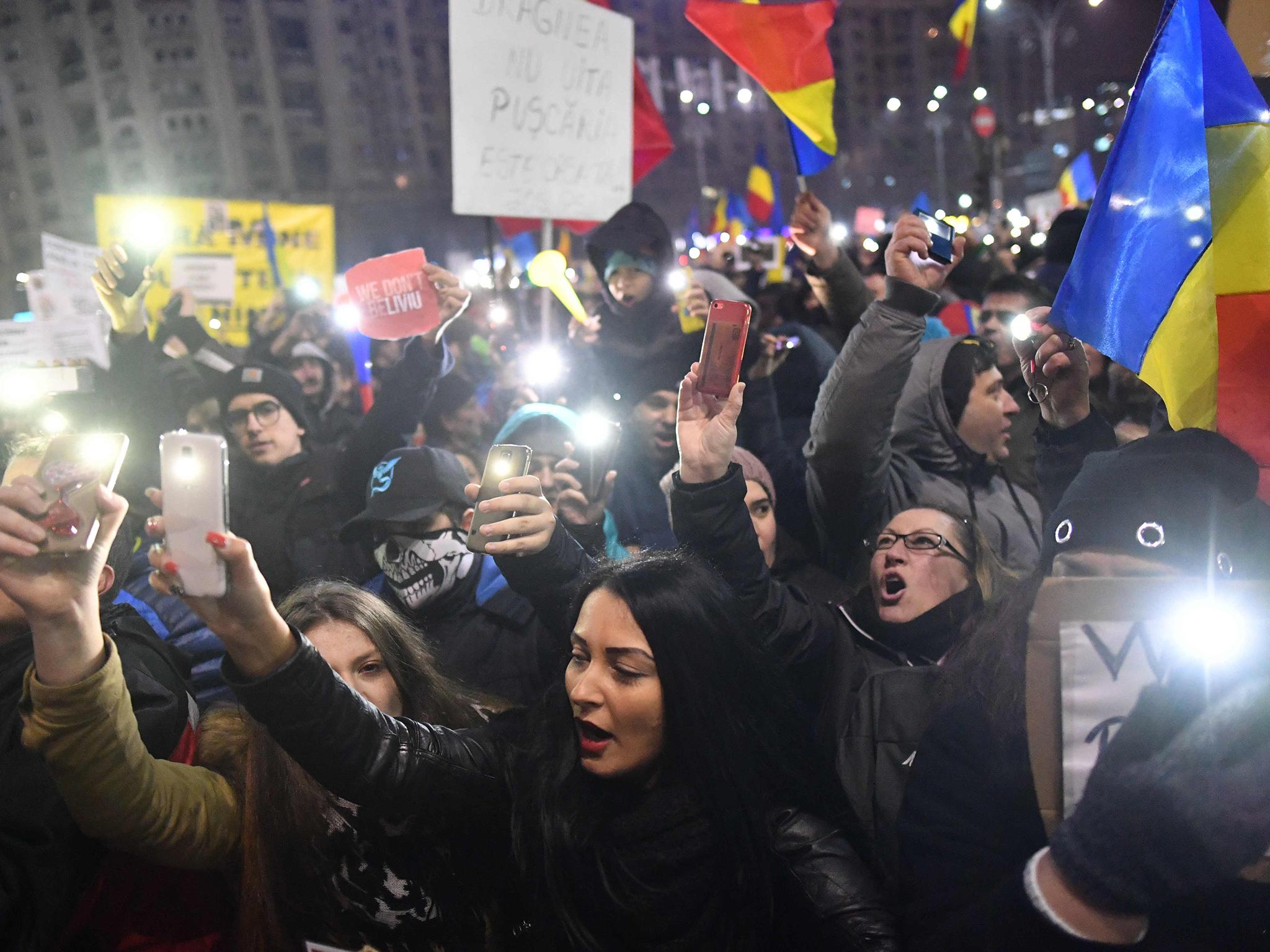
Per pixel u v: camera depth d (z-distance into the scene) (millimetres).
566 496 2658
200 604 1388
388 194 39719
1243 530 1400
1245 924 1138
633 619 1595
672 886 1540
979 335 3713
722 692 1588
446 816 1658
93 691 1460
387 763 1556
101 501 1359
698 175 48625
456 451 4457
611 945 1544
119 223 6609
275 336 6672
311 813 1666
